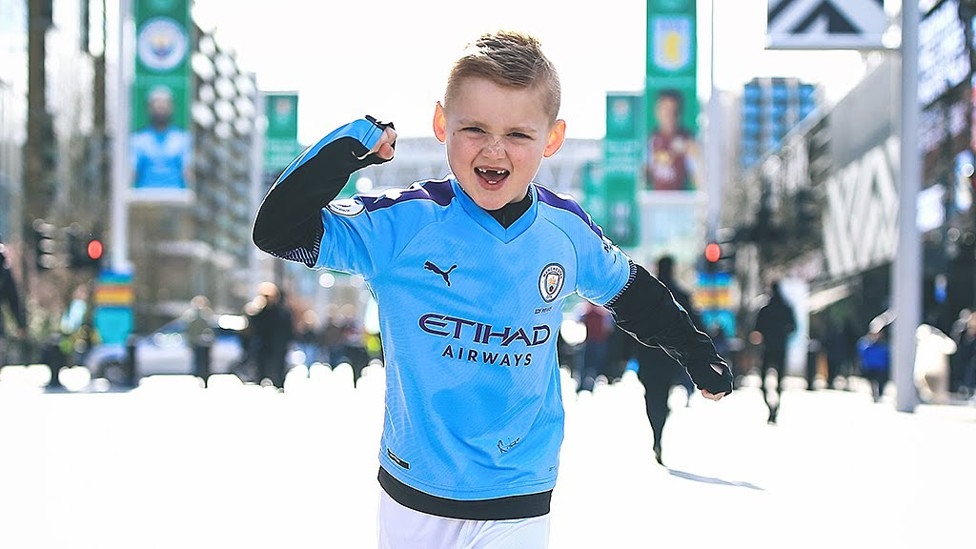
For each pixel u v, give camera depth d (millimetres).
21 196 58125
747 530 7254
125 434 12773
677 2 27781
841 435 13812
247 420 14812
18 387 23891
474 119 2721
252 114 117000
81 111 54125
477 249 2875
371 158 2670
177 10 26328
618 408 18172
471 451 2971
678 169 28031
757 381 32562
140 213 66500
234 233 108625
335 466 10031
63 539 6703
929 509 8094
